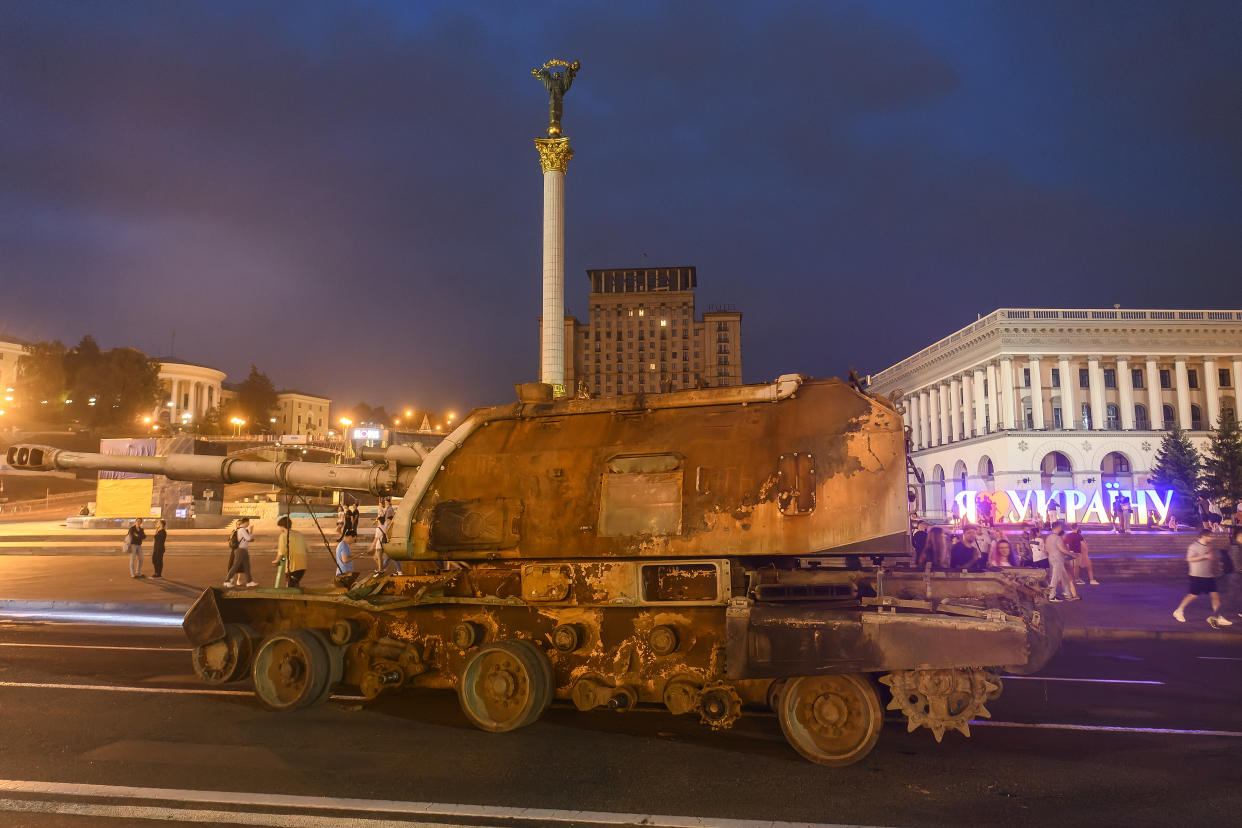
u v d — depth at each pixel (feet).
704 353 424.05
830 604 20.10
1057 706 25.45
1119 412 220.64
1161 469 189.47
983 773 18.62
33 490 253.44
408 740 21.38
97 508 145.18
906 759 19.70
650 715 24.36
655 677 21.75
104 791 17.17
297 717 23.89
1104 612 48.06
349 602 23.71
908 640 18.48
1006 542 58.18
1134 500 199.52
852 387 23.04
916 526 30.37
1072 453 213.66
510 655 22.03
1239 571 58.70
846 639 18.81
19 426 340.39
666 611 21.90
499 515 23.95
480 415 26.45
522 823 15.39
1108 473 215.92
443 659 23.94
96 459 30.35
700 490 22.21
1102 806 16.44
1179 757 19.90
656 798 16.87
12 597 58.08
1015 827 15.30
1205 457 184.03
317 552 97.30
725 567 21.40
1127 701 26.16
